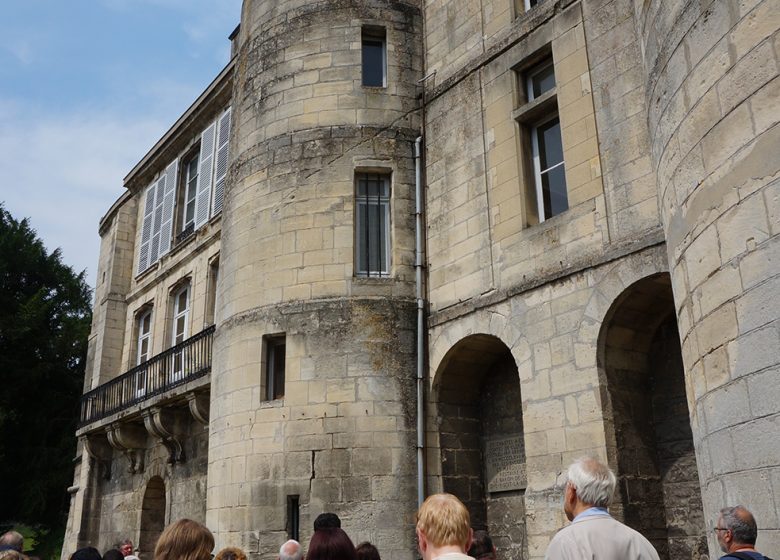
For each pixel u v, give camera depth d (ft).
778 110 17.80
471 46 42.11
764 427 17.15
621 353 31.50
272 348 41.42
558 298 32.91
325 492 36.70
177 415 55.47
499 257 36.83
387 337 39.29
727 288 18.86
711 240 19.69
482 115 40.06
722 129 19.60
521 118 37.81
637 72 32.30
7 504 88.17
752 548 14.30
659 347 32.09
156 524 59.82
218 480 39.93
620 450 29.76
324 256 41.14
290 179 43.14
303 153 43.37
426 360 39.42
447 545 11.60
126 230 75.31
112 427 61.41
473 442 39.24
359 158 42.78
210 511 40.06
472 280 38.11
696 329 20.33
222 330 43.34
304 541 36.09
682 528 29.68
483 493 38.65
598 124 33.40
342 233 41.45
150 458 60.18
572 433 30.76
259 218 43.45
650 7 24.67
